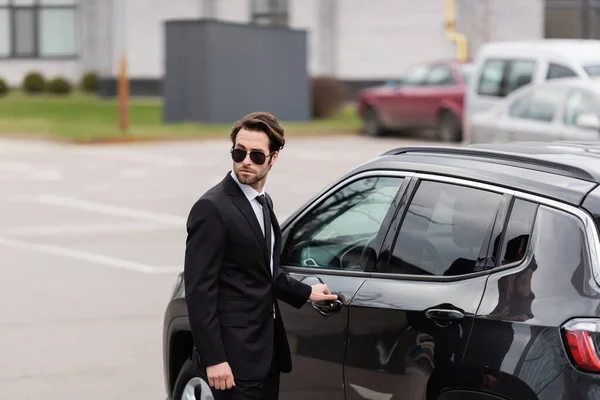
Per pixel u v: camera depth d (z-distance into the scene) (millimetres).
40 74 89062
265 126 8102
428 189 8422
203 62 57469
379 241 8625
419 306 7984
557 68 34719
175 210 28859
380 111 52812
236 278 8211
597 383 6859
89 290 18938
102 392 13172
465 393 7551
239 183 8250
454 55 76438
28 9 92375
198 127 55844
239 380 8156
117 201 30594
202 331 8047
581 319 6980
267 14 82250
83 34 88562
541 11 74938
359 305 8469
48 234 25094
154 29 85188
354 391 8562
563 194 7438
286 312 9164
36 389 13273
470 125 30062
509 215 7699
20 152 45844
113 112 68625
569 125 26828
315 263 9203
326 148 47656
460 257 7930
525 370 7145
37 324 16484
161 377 13820
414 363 7949
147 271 20688
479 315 7531
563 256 7242
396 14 78125
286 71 61469
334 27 80125
